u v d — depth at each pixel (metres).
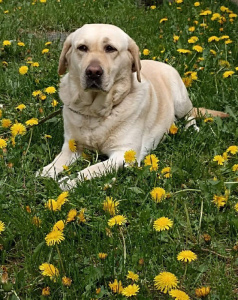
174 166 1.72
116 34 1.83
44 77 2.36
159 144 2.00
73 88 1.86
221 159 1.71
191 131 1.98
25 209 1.54
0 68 2.44
